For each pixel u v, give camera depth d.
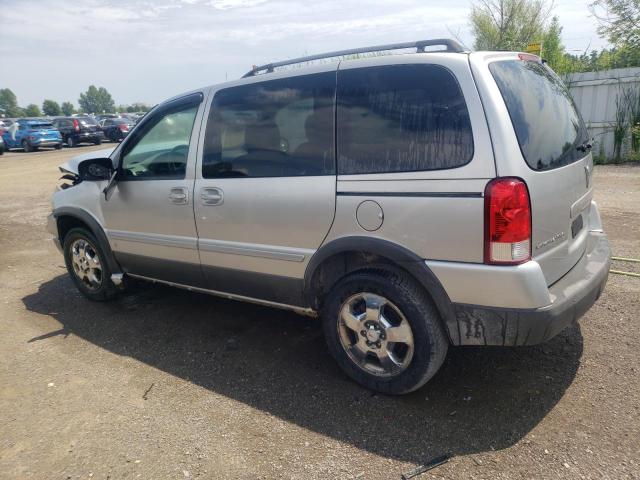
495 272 2.51
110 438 2.82
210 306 4.63
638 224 6.12
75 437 2.85
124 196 4.17
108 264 4.54
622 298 4.14
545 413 2.81
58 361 3.74
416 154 2.71
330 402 3.05
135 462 2.62
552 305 2.54
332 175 3.00
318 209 3.04
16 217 9.25
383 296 2.91
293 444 2.70
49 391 3.34
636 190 8.02
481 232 2.51
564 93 3.40
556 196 2.73
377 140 2.84
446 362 3.40
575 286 2.78
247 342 3.89
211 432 2.83
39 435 2.88
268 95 3.32
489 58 2.73
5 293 5.32
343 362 3.20
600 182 8.88
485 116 2.52
